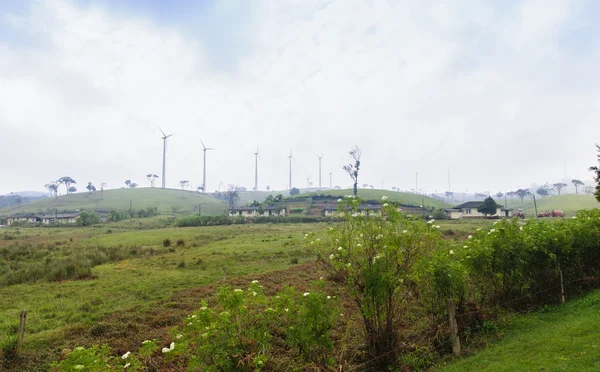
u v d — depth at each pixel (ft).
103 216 372.17
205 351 16.46
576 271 34.01
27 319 37.55
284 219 250.37
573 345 20.22
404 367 22.06
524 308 30.60
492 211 250.57
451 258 26.94
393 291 22.94
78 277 61.21
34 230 221.05
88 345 29.71
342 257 23.08
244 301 17.69
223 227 204.74
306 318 19.06
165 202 499.51
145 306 41.42
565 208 354.95
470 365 20.83
